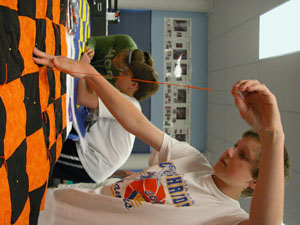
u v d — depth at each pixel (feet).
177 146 3.17
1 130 1.40
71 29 3.49
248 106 2.09
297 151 7.25
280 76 8.21
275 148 1.97
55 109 2.70
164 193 2.65
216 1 13.34
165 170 2.87
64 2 3.10
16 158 1.64
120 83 4.14
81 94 3.88
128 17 13.94
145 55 4.49
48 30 2.38
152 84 4.07
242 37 10.79
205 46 14.65
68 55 3.47
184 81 14.57
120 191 2.77
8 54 1.50
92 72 2.60
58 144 3.00
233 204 2.62
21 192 1.74
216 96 13.42
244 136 2.59
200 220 2.47
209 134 14.33
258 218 1.98
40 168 2.20
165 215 2.49
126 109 2.91
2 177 1.42
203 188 2.65
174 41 14.37
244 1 10.55
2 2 1.46
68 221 2.61
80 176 4.20
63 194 2.81
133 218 2.53
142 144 14.21
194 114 14.70
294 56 7.47
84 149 4.03
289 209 7.38
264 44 9.27
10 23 1.53
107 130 4.09
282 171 1.98
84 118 4.39
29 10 1.86
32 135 1.98
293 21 7.51
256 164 2.39
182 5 13.71
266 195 1.96
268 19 8.93
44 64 2.11
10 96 1.54
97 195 2.70
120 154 4.15
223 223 2.41
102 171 4.14
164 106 14.46
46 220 2.60
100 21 7.86
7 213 1.50
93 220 2.57
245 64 10.57
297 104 7.34
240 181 2.53
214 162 13.57
